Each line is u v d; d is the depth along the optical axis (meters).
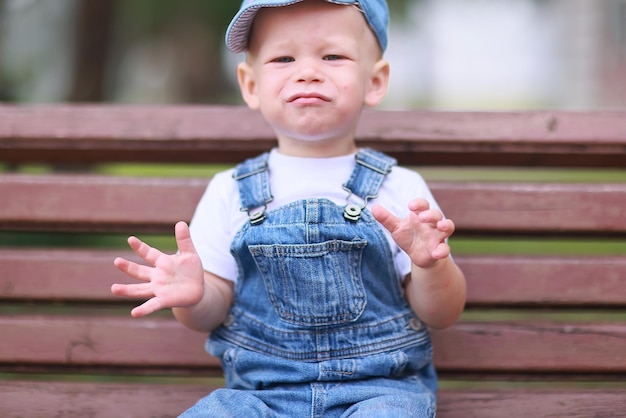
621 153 1.66
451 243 4.26
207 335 1.64
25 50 6.30
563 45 12.37
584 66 11.64
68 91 4.50
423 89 22.16
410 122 1.66
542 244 4.27
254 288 1.45
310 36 1.41
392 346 1.40
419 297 1.39
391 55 18.69
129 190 1.66
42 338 1.63
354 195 1.46
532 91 19.84
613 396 1.58
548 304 1.63
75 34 4.49
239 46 1.52
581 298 1.62
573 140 1.64
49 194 1.65
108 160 1.83
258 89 1.48
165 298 1.25
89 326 1.64
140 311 1.23
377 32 1.49
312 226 1.39
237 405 1.31
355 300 1.39
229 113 1.67
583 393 1.59
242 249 1.43
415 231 1.27
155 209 1.66
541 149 1.66
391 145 1.67
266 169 1.50
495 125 1.66
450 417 1.59
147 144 1.69
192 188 1.66
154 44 11.34
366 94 1.50
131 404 1.61
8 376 2.72
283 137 1.52
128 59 10.52
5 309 3.10
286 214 1.42
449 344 1.62
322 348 1.38
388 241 1.43
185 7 8.53
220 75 11.56
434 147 1.67
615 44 11.02
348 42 1.43
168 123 1.67
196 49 10.92
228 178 1.54
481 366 1.62
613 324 1.62
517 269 1.63
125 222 1.66
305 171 1.48
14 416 1.60
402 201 1.47
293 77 1.41
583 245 4.21
